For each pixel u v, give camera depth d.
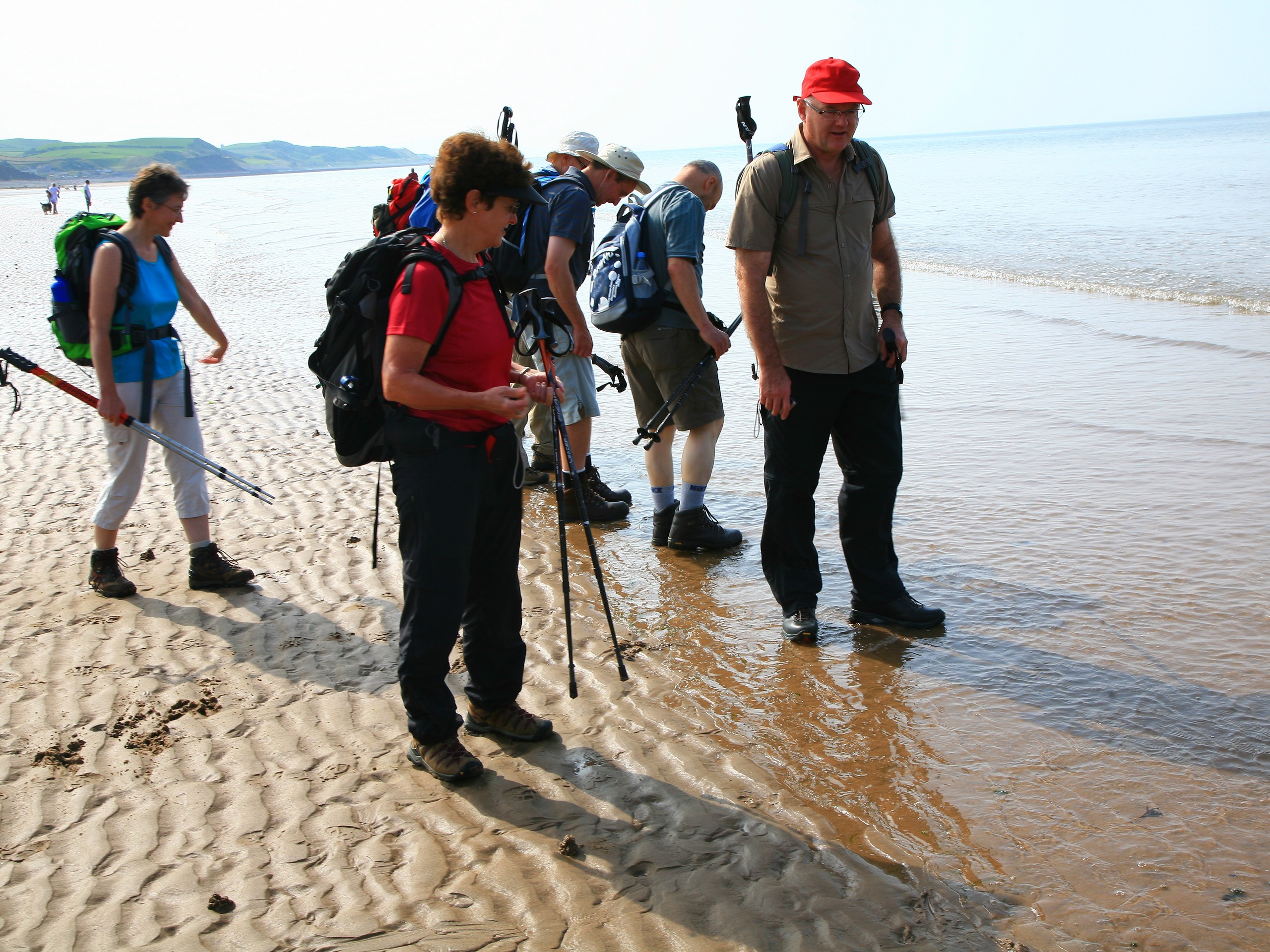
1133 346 9.70
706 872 2.65
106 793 3.03
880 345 4.05
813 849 2.76
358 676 3.81
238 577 4.68
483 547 3.13
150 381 4.41
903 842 2.79
